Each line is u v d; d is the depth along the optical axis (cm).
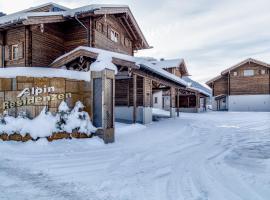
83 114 923
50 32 1525
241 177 511
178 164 637
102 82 926
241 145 931
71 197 411
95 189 448
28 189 446
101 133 914
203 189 446
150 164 636
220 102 4097
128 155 737
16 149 743
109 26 1748
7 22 1299
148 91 1828
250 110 3728
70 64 1237
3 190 439
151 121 1866
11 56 1466
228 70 3838
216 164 632
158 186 464
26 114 846
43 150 757
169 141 1029
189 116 2600
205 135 1233
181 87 2594
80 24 1593
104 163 638
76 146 824
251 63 3756
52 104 877
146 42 2220
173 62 3506
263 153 770
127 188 454
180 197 409
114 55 1172
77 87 938
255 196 407
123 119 1800
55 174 538
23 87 855
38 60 1427
